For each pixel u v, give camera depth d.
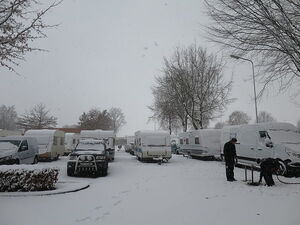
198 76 34.03
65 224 6.12
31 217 6.64
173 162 24.52
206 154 25.20
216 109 34.12
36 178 9.60
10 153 14.84
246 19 9.20
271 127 15.91
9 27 7.11
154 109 41.72
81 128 69.50
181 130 44.06
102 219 6.50
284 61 10.42
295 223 6.06
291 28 8.53
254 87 17.73
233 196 9.01
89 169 14.80
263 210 7.20
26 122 65.06
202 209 7.41
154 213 7.04
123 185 11.66
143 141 23.83
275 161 11.23
